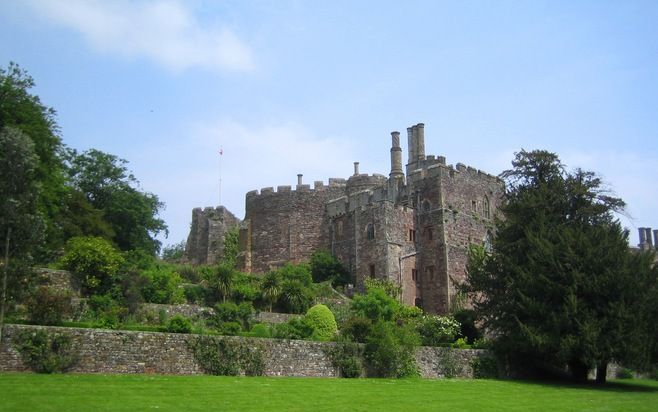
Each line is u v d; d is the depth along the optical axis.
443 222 56.88
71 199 46.88
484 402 23.89
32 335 22.08
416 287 57.34
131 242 56.28
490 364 37.66
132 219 56.59
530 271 37.53
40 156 38.75
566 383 36.34
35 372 21.75
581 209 40.28
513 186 44.09
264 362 28.02
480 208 61.59
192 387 21.44
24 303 25.45
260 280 47.94
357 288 57.12
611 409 23.95
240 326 36.94
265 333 33.59
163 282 40.34
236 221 73.62
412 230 58.75
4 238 23.67
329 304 47.16
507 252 40.75
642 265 36.44
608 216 40.53
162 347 25.14
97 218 48.19
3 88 38.31
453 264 56.62
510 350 38.03
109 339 23.81
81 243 37.91
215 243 70.00
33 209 25.25
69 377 21.19
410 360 33.47
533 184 43.41
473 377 36.59
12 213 23.75
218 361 26.48
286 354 28.95
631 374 47.59
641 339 34.06
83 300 32.09
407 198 60.28
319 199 66.75
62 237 43.19
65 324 26.16
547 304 36.53
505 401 24.70
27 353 21.81
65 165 53.44
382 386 26.55
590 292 35.34
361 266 57.75
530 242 38.31
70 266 36.41
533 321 36.59
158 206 61.25
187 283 46.41
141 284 38.09
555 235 38.34
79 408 16.30
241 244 68.56
